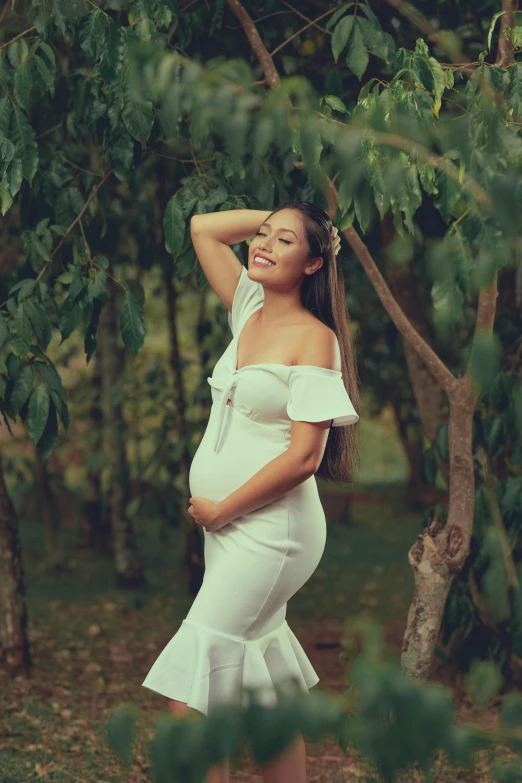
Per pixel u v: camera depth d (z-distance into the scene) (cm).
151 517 833
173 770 112
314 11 418
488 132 213
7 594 566
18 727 456
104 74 296
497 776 127
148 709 504
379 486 1847
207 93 174
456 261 228
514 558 459
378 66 405
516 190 154
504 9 289
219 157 359
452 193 241
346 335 289
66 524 1234
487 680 133
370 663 110
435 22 442
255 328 288
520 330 466
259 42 332
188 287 828
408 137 209
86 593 852
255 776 387
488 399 439
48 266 400
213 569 275
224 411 276
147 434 845
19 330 338
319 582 945
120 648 655
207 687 262
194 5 385
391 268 487
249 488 263
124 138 350
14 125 310
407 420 995
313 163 239
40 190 412
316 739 110
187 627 270
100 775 387
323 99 273
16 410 335
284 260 271
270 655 281
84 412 1028
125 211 630
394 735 107
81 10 299
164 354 966
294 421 264
